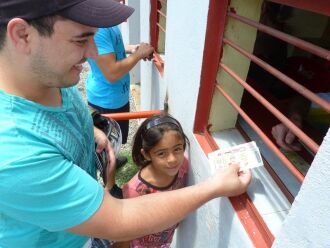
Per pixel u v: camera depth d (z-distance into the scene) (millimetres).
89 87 2389
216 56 1112
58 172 706
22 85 718
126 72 2039
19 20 603
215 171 1021
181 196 869
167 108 1812
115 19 703
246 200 940
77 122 911
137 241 1551
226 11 1013
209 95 1206
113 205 794
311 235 601
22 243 875
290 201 916
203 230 1296
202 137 1293
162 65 2160
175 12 1493
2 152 638
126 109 2520
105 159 1199
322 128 1271
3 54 683
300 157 1094
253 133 1256
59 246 945
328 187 544
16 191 662
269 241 824
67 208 723
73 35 655
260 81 1567
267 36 1541
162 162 1315
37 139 698
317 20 1703
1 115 670
